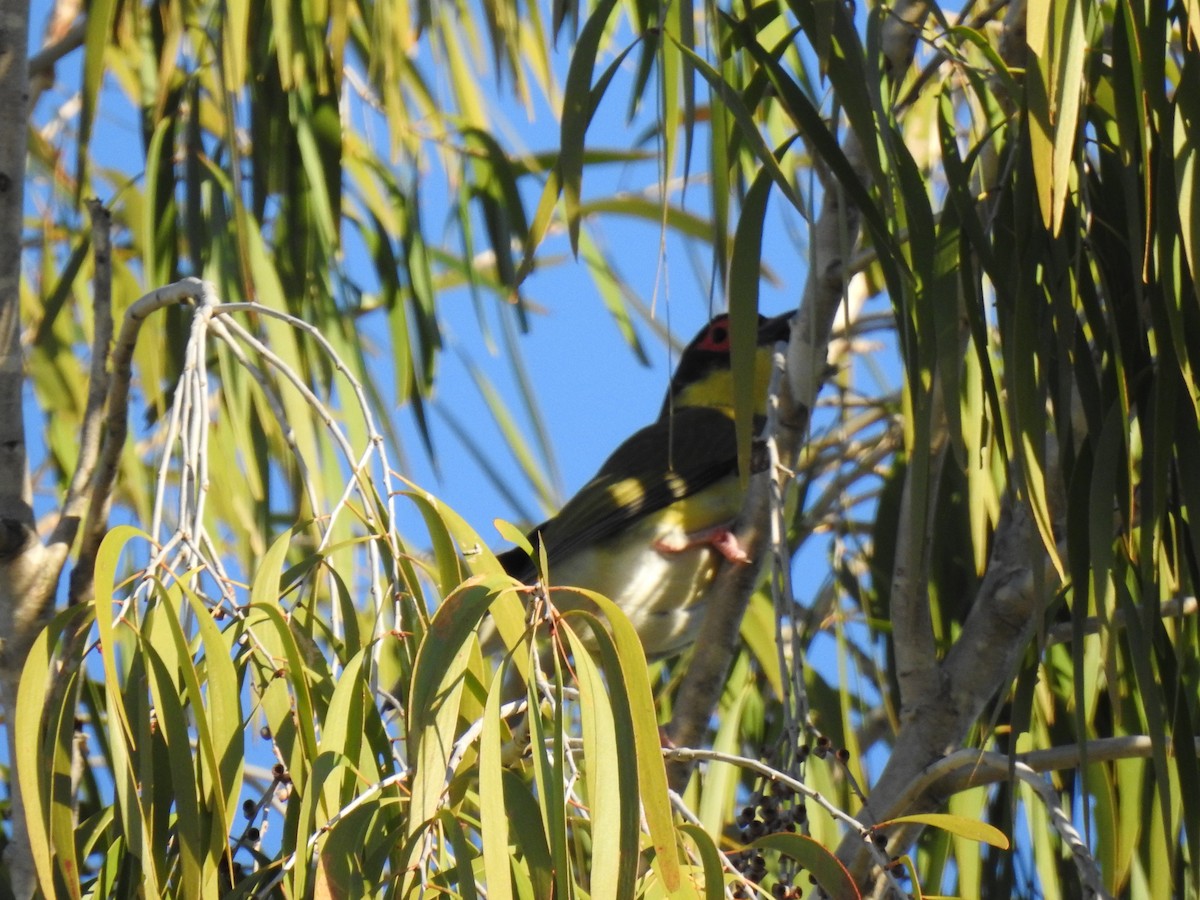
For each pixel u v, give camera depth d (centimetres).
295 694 489
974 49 853
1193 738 614
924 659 819
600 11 632
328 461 838
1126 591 569
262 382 558
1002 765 754
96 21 816
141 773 470
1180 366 558
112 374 662
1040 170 521
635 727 455
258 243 877
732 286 566
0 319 728
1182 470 591
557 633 460
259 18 924
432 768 436
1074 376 621
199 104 916
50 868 442
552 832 433
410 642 528
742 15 838
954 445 568
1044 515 548
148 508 927
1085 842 584
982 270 631
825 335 755
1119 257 627
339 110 923
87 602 490
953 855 955
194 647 533
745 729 1052
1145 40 572
